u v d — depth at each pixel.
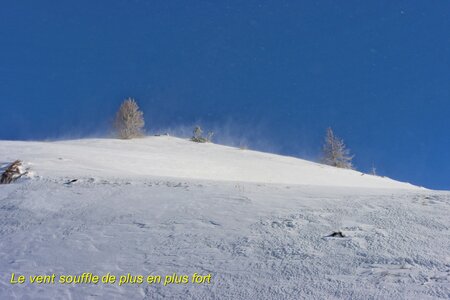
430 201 10.16
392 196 11.20
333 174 36.00
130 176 16.98
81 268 7.26
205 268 6.88
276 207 10.04
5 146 27.16
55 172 17.11
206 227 8.80
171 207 10.41
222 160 36.00
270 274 6.49
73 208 10.93
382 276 6.07
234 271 6.70
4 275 7.19
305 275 6.34
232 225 8.83
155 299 6.09
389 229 8.05
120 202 11.16
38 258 7.84
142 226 9.14
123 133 47.50
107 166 23.39
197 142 49.22
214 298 5.97
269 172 32.72
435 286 5.62
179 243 8.02
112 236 8.66
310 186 14.05
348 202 10.34
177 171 27.62
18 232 9.45
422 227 8.08
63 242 8.55
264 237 8.00
